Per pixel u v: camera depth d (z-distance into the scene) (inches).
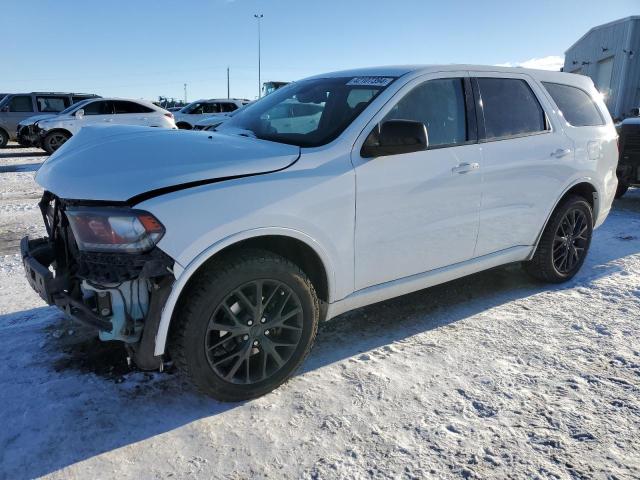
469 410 103.1
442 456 90.4
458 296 163.0
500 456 90.3
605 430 96.7
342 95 130.2
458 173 131.7
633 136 302.2
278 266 103.7
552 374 116.0
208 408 104.7
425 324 142.8
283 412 103.2
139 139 110.4
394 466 88.2
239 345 103.7
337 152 113.1
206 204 95.0
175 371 118.0
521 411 102.6
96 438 94.9
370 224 117.3
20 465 87.9
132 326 94.7
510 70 154.2
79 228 94.2
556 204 162.7
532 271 169.9
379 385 112.1
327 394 109.1
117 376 115.5
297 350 111.2
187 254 92.7
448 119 134.0
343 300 119.2
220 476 86.4
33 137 613.6
